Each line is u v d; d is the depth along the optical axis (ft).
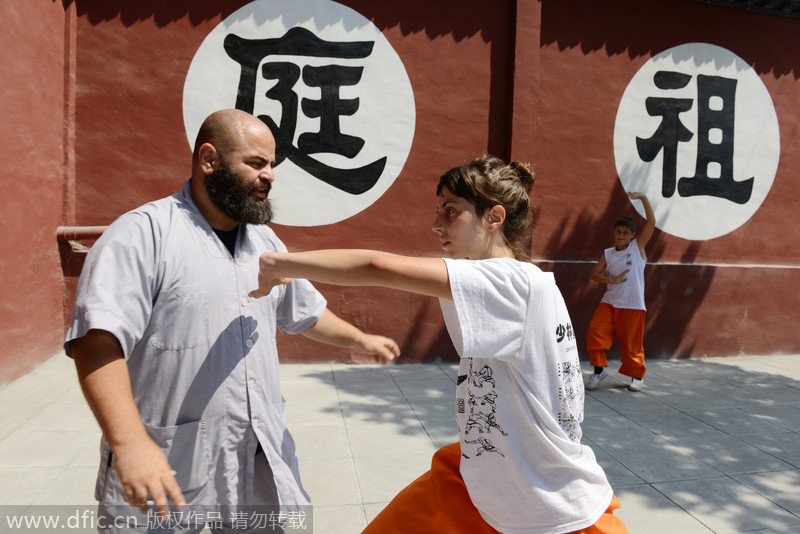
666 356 21.01
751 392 17.15
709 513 9.84
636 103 20.44
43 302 16.35
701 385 17.75
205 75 17.66
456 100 18.94
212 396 5.00
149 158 17.57
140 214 4.84
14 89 14.40
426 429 13.12
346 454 11.64
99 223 17.56
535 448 4.64
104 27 17.24
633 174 20.54
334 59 18.26
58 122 16.88
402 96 18.66
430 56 18.75
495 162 4.99
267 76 17.97
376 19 18.40
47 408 13.30
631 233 17.11
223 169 5.09
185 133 17.69
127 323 4.36
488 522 4.88
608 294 17.39
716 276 21.22
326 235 18.48
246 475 5.25
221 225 5.50
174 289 4.81
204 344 4.95
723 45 21.18
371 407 14.49
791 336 22.12
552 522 4.60
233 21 17.71
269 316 5.58
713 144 21.29
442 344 18.93
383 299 18.54
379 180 18.66
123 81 17.35
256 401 5.26
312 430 12.85
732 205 21.65
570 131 19.90
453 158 19.01
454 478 5.24
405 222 18.83
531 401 4.56
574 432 4.80
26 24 14.89
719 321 21.38
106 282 4.39
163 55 17.48
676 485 10.86
